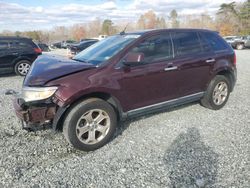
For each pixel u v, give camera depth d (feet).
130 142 12.52
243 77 29.86
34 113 10.70
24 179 9.55
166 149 11.75
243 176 9.53
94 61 12.62
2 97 20.94
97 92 11.53
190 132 13.61
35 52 32.65
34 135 13.29
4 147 11.93
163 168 10.20
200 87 16.01
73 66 11.61
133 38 13.19
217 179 9.39
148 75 13.02
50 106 10.89
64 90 10.61
